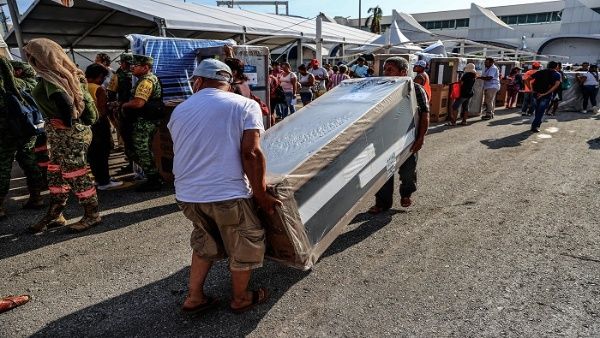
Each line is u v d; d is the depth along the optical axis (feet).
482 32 153.48
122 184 17.28
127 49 52.16
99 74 15.76
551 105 38.06
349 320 7.86
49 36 41.83
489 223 12.43
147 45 18.11
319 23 47.52
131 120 15.30
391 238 11.51
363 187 9.77
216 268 10.07
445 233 11.78
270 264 10.18
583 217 12.71
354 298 8.61
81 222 12.44
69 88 10.86
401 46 58.85
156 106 15.11
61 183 12.30
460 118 35.42
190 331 7.66
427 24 187.52
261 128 6.91
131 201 15.12
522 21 168.45
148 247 11.28
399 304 8.34
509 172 18.11
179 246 11.35
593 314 7.80
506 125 31.58
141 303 8.61
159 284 9.37
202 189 6.87
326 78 39.27
